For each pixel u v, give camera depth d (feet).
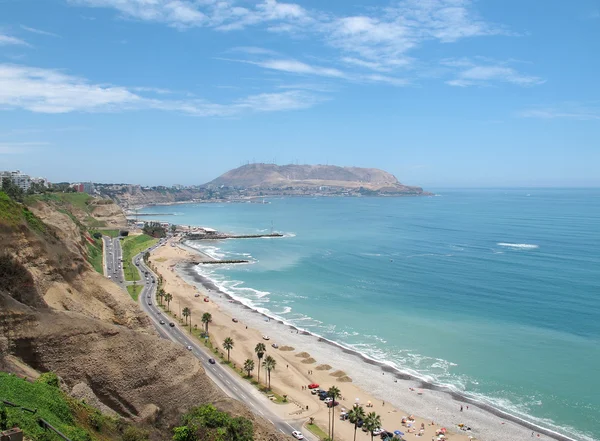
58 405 159.53
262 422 244.42
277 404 324.19
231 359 399.24
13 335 193.57
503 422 306.76
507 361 394.52
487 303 556.51
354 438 285.84
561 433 293.64
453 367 387.55
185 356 235.40
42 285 229.45
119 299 264.52
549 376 365.40
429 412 321.32
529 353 408.67
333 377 372.99
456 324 487.20
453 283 654.12
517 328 469.98
